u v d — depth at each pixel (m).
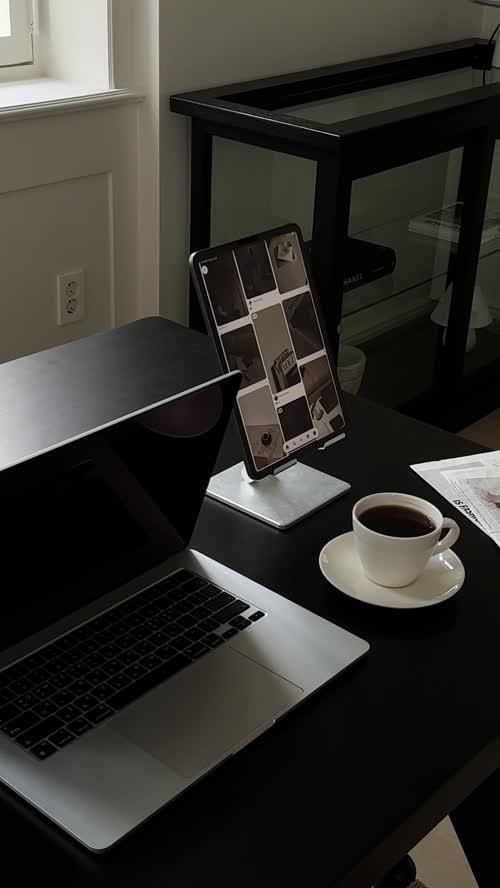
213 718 0.97
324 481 1.37
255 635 1.08
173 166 2.70
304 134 2.39
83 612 1.08
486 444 3.25
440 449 1.48
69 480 0.98
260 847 0.87
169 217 2.76
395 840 0.90
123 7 2.53
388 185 2.62
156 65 2.56
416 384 3.11
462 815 1.29
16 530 0.95
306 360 1.38
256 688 1.01
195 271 1.25
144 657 1.03
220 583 1.15
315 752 0.96
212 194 2.72
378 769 0.95
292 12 2.79
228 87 2.70
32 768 0.90
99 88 2.62
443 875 1.76
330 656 1.06
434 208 2.81
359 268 2.64
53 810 0.87
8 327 2.66
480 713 1.02
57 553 1.01
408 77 2.95
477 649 1.10
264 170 2.57
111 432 1.00
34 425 1.40
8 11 2.59
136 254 2.86
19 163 2.49
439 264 2.95
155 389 1.52
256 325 1.31
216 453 1.14
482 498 1.36
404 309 2.90
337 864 0.86
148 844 0.86
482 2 3.12
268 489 1.34
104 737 0.94
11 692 0.98
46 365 1.57
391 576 1.16
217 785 0.92
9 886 0.82
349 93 2.74
